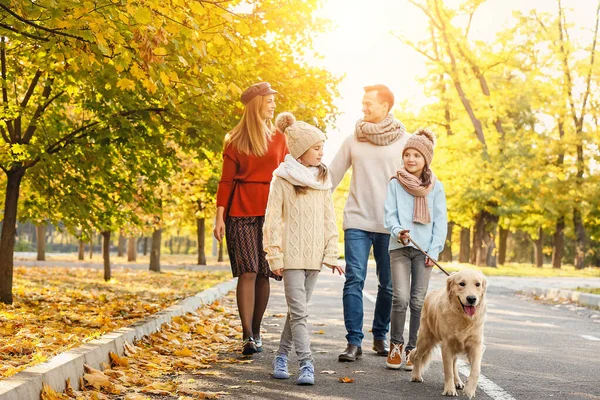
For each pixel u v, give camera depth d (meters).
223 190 7.41
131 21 6.94
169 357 7.10
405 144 6.92
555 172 42.84
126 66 7.29
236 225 7.38
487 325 10.86
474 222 43.00
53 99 11.66
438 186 6.91
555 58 40.44
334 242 6.31
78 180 12.28
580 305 15.42
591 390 5.88
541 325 11.09
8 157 11.18
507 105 40.34
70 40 7.71
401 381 6.14
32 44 10.09
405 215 6.79
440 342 6.09
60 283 17.42
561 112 42.38
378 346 7.47
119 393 5.52
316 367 6.74
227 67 9.08
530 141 42.03
